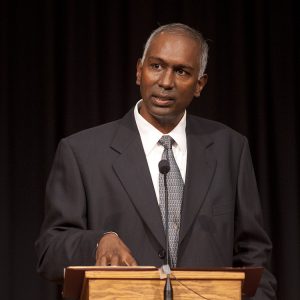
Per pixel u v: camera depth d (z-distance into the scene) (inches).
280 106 571.5
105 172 331.9
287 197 563.8
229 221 333.1
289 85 572.7
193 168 336.8
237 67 565.9
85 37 555.5
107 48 559.2
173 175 331.9
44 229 333.1
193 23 567.5
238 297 258.5
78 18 555.8
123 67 559.2
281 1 579.5
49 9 550.9
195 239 323.6
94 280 252.7
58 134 550.3
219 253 325.7
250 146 566.9
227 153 349.1
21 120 545.0
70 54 550.9
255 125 568.4
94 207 327.3
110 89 555.5
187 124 354.0
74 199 329.1
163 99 327.9
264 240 341.7
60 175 337.1
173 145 341.1
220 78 568.4
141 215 321.4
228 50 569.9
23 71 549.0
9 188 535.5
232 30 569.3
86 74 552.7
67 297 284.7
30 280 529.7
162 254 315.9
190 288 257.3
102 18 562.3
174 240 321.4
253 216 342.0
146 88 330.3
